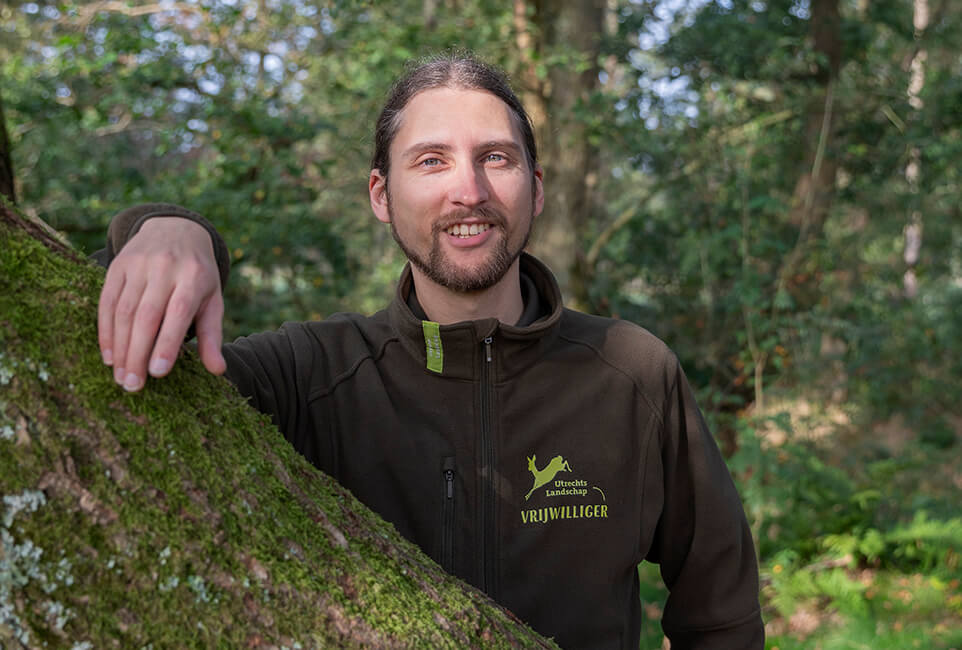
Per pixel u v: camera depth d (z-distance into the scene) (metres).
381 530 1.00
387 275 7.57
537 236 7.24
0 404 0.74
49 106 5.51
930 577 5.07
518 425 1.38
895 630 4.50
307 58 6.48
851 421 6.38
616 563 1.38
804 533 5.43
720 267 7.18
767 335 6.35
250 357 1.35
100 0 6.04
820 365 6.23
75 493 0.75
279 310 6.79
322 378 1.41
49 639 0.72
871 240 8.41
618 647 1.38
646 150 6.95
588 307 7.24
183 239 0.89
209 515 0.80
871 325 7.19
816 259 6.81
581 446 1.39
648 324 7.53
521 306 1.51
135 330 0.80
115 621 0.74
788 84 7.42
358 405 1.40
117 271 0.83
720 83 7.18
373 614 0.87
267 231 5.57
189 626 0.76
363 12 6.55
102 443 0.77
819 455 6.07
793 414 6.02
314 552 0.88
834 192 7.71
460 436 1.38
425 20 7.18
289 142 5.87
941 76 7.77
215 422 0.87
